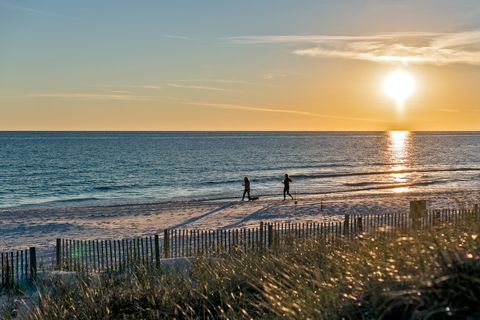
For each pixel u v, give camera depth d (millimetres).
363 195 40938
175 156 110250
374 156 110812
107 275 11266
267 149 144000
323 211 31016
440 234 6133
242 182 56625
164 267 11539
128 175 68062
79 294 8625
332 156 111188
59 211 33938
